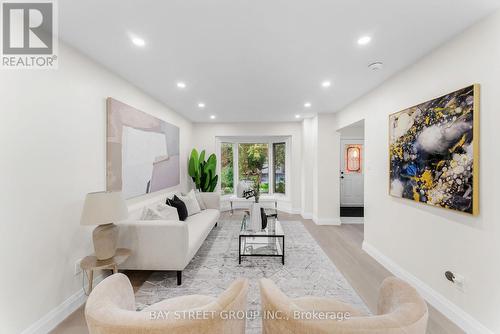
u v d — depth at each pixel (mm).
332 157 4578
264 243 3367
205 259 2920
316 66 2311
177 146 4328
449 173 1764
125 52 2029
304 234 3949
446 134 1791
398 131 2408
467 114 1608
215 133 5609
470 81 1628
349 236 3855
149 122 3205
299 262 2836
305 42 1859
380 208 2828
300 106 3986
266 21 1582
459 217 1730
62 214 1818
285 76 2576
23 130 1522
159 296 2119
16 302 1476
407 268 2334
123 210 1920
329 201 4582
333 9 1456
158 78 2654
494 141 1472
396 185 2449
